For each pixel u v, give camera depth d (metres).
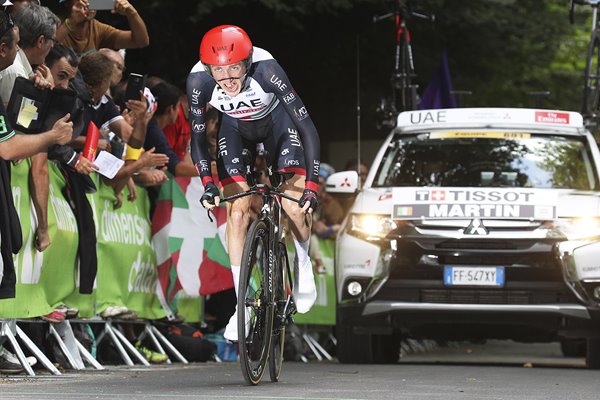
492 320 23.41
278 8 37.44
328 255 34.78
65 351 21.11
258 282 16.70
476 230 23.44
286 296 17.94
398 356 26.89
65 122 17.66
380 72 46.06
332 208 36.78
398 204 24.08
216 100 17.06
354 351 25.00
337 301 24.59
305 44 44.12
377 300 23.73
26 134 18.92
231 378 18.70
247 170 17.14
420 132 26.94
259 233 16.55
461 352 42.38
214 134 26.33
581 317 23.16
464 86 47.88
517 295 23.36
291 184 17.66
